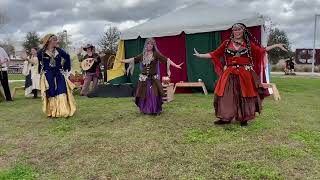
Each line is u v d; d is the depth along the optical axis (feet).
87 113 29.07
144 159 17.57
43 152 18.99
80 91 44.47
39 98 41.16
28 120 26.96
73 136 21.79
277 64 179.22
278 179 15.06
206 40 43.11
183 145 19.56
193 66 43.78
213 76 42.86
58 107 27.37
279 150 18.48
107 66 49.29
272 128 22.89
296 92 46.75
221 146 19.27
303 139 20.54
